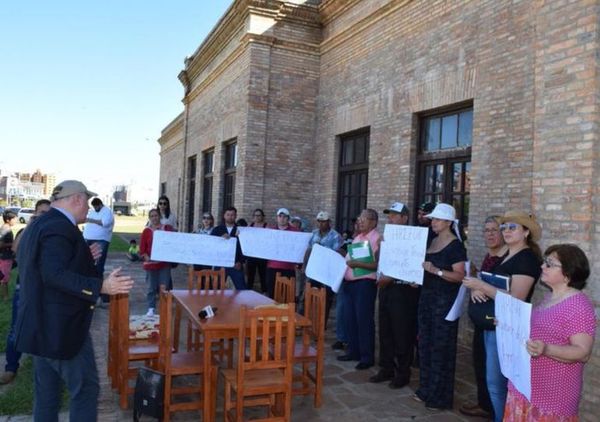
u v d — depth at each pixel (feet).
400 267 17.43
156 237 24.11
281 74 38.37
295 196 38.88
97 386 12.44
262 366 14.25
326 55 38.19
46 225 11.80
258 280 37.86
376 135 31.58
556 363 10.27
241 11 38.86
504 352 11.13
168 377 14.84
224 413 15.19
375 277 20.65
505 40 22.68
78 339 11.75
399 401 17.34
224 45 45.83
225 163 46.62
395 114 29.91
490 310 14.14
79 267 12.06
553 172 16.47
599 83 15.51
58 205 12.50
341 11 35.88
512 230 13.99
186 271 49.37
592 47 15.56
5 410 15.49
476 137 23.95
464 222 25.52
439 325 16.53
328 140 37.37
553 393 10.25
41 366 12.09
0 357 20.38
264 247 26.94
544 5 17.06
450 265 16.25
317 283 26.76
